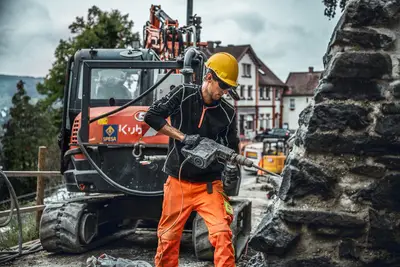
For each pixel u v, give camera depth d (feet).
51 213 24.97
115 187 23.93
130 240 29.09
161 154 24.31
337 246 13.25
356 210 13.14
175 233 15.11
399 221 12.94
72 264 23.54
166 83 25.07
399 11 13.23
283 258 13.51
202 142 14.51
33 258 24.71
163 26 33.81
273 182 15.28
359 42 13.35
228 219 14.74
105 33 115.75
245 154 81.15
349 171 13.21
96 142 24.41
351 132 13.19
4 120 75.15
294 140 14.24
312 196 13.34
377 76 13.16
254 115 227.20
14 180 52.95
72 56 27.35
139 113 24.40
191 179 14.82
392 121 12.97
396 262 13.05
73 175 25.40
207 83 14.66
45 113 83.76
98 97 26.43
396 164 12.92
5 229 30.35
